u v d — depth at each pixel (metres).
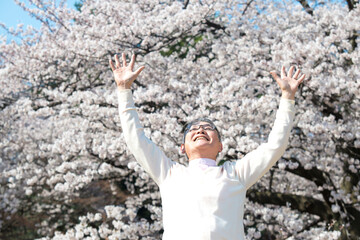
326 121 8.80
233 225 2.66
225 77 9.84
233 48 9.42
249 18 10.62
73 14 11.67
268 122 9.41
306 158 9.68
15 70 11.22
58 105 10.83
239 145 7.75
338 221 9.57
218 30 10.74
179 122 9.01
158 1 11.16
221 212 2.66
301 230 10.30
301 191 12.53
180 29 9.73
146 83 10.34
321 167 9.55
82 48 9.98
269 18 9.84
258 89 9.38
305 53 7.89
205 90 8.23
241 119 8.75
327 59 8.61
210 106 8.24
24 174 11.88
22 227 16.84
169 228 2.69
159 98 8.74
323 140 9.87
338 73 8.07
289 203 10.16
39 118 14.30
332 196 9.97
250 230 8.99
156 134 7.47
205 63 10.48
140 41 10.34
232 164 2.94
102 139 9.62
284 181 12.74
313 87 8.42
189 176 2.82
